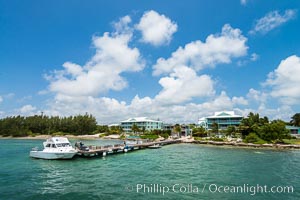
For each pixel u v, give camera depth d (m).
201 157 54.12
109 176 33.12
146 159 50.59
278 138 84.06
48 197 23.72
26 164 43.22
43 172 36.06
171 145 89.81
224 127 125.00
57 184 28.67
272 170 37.66
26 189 26.56
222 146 84.81
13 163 44.25
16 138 162.38
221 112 130.75
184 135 148.00
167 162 46.19
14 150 70.44
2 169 38.53
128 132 166.00
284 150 70.69
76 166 41.38
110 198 23.30
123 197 23.59
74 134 176.25
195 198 23.30
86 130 178.75
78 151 50.31
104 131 182.88
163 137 127.81
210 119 129.75
